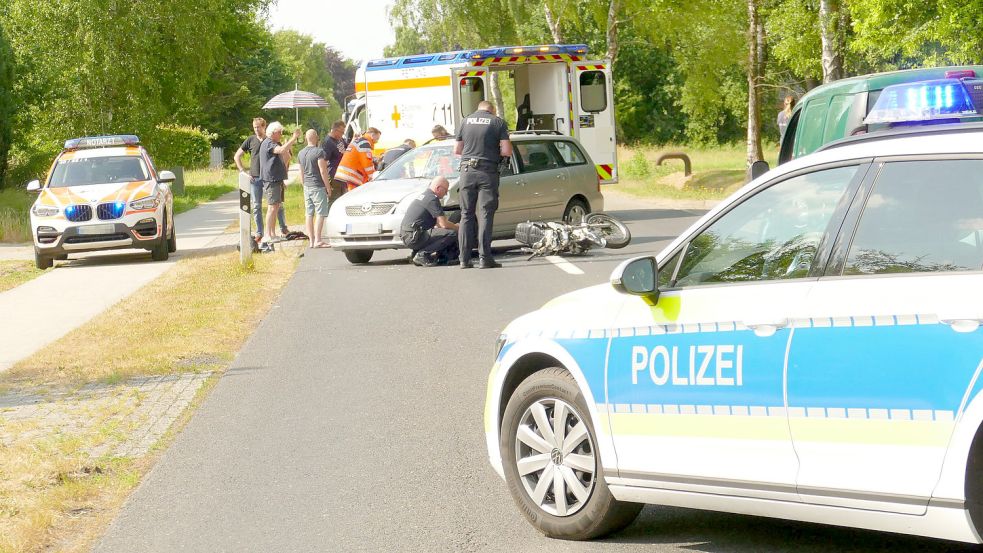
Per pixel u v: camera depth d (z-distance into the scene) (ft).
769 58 155.02
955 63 81.15
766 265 14.92
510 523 18.60
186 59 128.36
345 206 55.16
